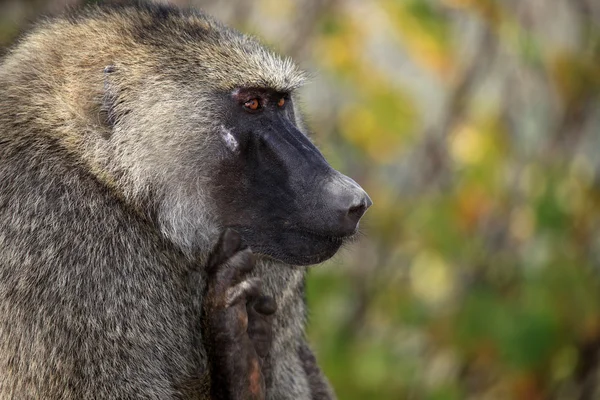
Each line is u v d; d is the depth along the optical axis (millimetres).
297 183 9789
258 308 9742
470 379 15852
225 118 9953
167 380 9328
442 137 16781
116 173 9594
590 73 16031
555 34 16734
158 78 9844
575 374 15703
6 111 9695
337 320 16516
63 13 10547
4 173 9367
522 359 14781
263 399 9664
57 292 8953
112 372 8984
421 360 15875
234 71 9992
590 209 15773
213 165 9922
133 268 9375
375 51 17422
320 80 16875
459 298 16016
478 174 15953
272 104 10172
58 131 9570
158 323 9383
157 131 9781
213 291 9570
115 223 9422
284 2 16234
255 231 9930
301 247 9805
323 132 16984
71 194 9328
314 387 11500
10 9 15047
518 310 15016
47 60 9938
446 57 15852
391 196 17156
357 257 16859
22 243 9086
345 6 16156
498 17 15555
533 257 15484
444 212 15852
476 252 15977
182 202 9859
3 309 8961
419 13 15414
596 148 16359
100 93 9758
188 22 10242
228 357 9477
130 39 9961
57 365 8844
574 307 15164
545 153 16250
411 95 16672
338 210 9570
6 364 8922
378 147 16344
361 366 15586
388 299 16438
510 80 16719
